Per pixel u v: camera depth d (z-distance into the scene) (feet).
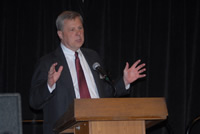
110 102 6.00
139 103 6.13
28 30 14.57
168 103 15.56
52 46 14.65
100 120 6.03
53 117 8.88
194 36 16.05
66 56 10.09
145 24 15.71
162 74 15.52
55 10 14.84
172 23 16.07
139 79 15.37
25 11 14.66
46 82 8.17
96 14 15.17
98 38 15.03
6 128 3.43
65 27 10.16
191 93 15.89
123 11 15.62
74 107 5.84
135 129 6.36
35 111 14.08
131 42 15.42
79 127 7.09
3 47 14.17
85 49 10.64
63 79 9.18
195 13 16.12
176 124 15.46
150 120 6.57
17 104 3.49
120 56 15.24
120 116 5.96
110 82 8.76
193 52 16.01
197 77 15.90
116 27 15.40
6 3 14.49
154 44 15.70
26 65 14.35
